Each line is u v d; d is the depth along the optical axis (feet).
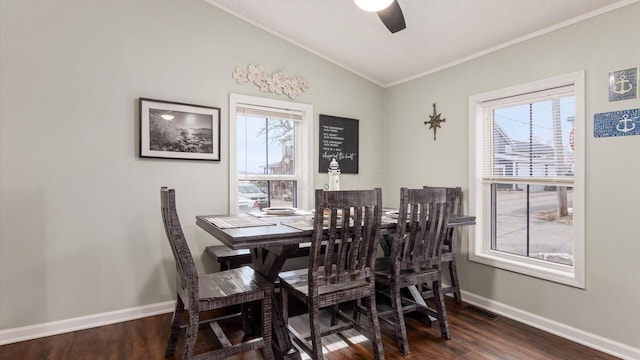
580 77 7.49
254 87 10.30
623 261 6.89
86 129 8.11
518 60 8.77
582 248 7.50
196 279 5.62
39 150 7.66
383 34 9.69
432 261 7.68
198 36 9.43
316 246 6.00
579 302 7.55
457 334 7.95
